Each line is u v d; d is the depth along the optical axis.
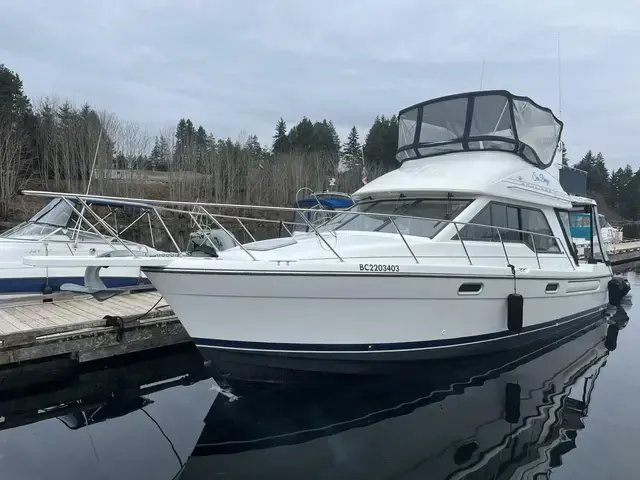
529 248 6.36
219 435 4.07
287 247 5.01
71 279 7.58
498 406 4.61
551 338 6.86
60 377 5.62
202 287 4.20
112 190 32.66
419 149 6.96
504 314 5.73
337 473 3.43
